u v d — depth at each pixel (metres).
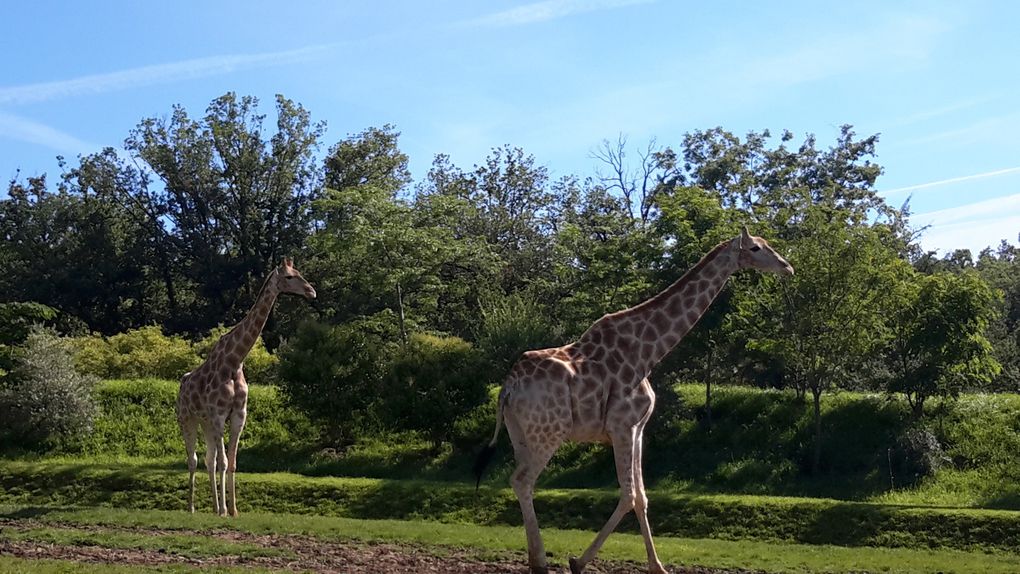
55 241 56.09
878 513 17.80
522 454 10.99
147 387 29.17
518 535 14.48
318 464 25.11
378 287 30.52
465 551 13.09
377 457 25.33
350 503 19.48
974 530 17.06
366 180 49.31
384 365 25.88
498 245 39.94
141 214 54.00
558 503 19.00
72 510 15.67
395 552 12.84
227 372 16.88
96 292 53.34
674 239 24.09
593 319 24.47
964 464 23.56
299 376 25.53
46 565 10.65
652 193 45.78
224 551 12.27
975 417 25.19
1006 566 13.47
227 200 50.62
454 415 24.88
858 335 23.02
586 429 11.22
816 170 46.31
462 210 34.69
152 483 20.48
